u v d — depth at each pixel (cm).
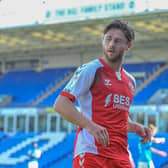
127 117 630
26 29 4266
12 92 5681
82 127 579
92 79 606
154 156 2309
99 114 605
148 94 4819
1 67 6238
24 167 3034
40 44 5294
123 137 616
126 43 621
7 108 4884
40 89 5606
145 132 687
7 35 4669
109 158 593
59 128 4534
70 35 4772
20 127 4766
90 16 3728
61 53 5859
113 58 617
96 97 608
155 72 5241
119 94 616
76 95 593
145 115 4103
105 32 624
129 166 607
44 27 4172
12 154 3192
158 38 4862
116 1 3647
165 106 4028
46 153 2934
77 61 5809
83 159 597
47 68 6000
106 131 566
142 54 5416
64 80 5675
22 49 5612
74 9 3797
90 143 596
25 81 5888
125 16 3672
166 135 2327
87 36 4828
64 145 2981
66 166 2777
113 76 621
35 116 4700
